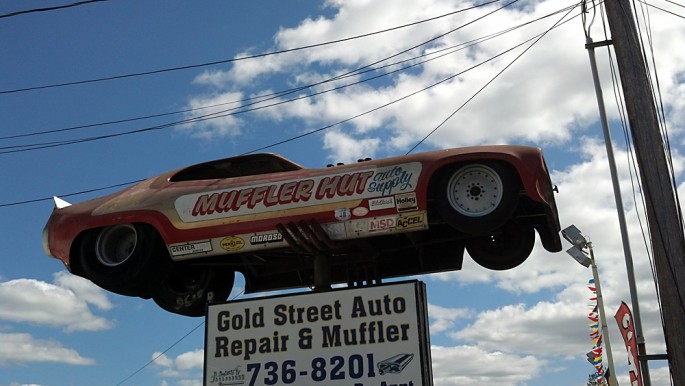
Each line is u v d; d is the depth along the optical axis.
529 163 7.50
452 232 9.25
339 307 7.98
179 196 8.43
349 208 7.84
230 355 8.16
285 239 7.99
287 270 9.77
